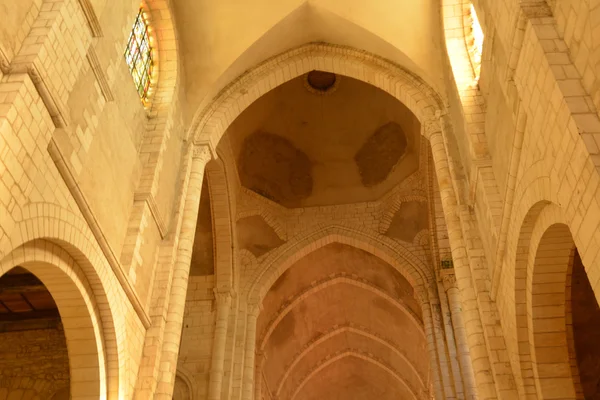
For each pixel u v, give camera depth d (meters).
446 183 13.49
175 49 14.88
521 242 9.74
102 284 9.64
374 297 27.23
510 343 10.78
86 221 9.16
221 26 15.56
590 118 6.58
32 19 7.98
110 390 9.92
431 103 14.84
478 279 11.85
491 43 10.19
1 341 14.27
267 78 16.53
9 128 6.92
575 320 12.20
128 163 11.66
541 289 9.86
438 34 14.63
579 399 9.77
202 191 21.27
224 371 18.78
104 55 10.19
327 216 22.66
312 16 16.05
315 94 22.30
